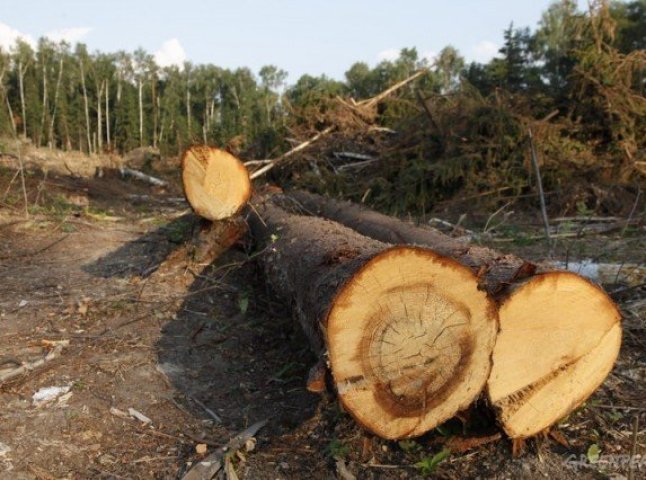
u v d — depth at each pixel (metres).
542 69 16.81
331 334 2.33
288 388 3.38
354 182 9.47
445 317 2.42
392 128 10.88
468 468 2.57
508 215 8.08
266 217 5.53
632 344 3.67
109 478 2.56
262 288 5.06
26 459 2.64
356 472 2.56
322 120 10.95
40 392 3.25
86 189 11.24
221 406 3.19
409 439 2.71
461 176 8.69
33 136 30.55
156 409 3.14
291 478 2.55
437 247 3.37
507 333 2.50
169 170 17.34
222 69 48.66
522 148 8.41
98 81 39.94
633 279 4.61
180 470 2.62
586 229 6.85
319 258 3.24
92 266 5.89
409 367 2.42
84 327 4.23
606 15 9.68
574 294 2.52
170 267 5.49
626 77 9.31
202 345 3.97
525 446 2.70
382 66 35.62
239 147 13.38
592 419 2.88
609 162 8.55
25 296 4.89
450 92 10.83
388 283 2.34
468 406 2.53
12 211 8.18
